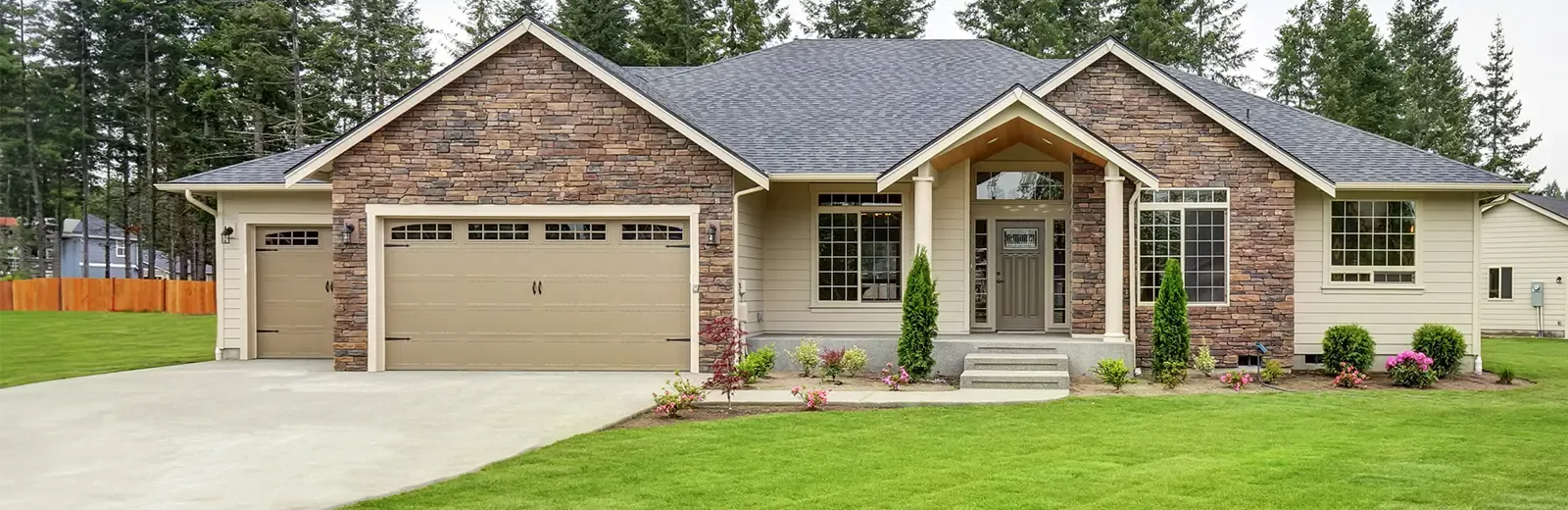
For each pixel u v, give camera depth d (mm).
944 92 20531
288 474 8570
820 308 18156
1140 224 17000
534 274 16594
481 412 12000
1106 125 17031
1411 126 42844
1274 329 16766
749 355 15570
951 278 17922
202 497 7699
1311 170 16438
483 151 16375
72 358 20078
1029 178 18438
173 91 50375
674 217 16203
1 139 51875
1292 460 9094
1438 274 17641
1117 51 16953
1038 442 10031
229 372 16516
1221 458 9211
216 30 48156
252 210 18688
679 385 12539
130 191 55562
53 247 60031
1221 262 16906
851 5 47000
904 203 18047
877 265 18125
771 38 47562
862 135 18438
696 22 44688
